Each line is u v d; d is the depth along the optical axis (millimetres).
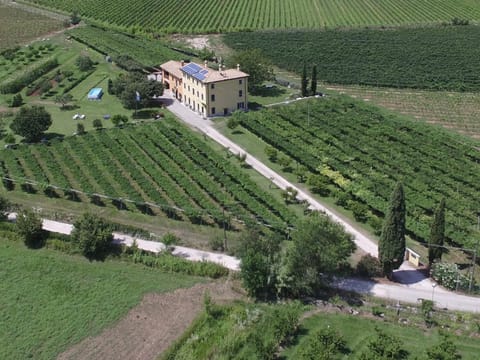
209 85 154250
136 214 110125
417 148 134750
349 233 94750
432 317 81500
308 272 84500
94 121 149250
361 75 198500
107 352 77938
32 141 141750
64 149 136000
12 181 121125
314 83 173500
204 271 92062
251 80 176250
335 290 87500
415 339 77438
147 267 94438
